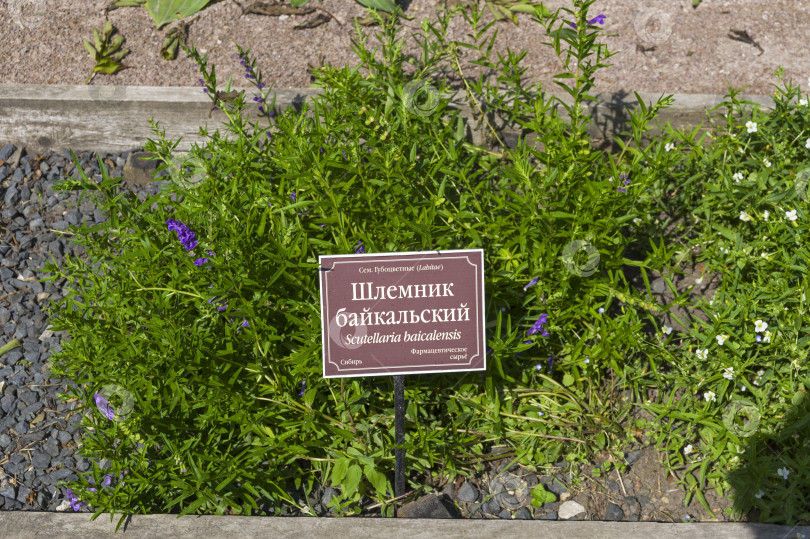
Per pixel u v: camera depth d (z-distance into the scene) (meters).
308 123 3.60
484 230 3.16
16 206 4.09
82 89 4.29
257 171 3.29
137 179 4.24
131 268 2.88
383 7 4.81
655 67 4.52
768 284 3.09
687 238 3.69
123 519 2.67
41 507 2.88
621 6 4.92
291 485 2.93
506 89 4.20
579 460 2.99
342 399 2.81
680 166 3.78
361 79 3.80
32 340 3.48
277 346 2.99
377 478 2.80
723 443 2.88
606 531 2.67
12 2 4.93
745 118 3.87
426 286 2.60
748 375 3.12
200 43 4.72
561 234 2.98
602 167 3.40
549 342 3.19
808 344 2.95
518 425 3.06
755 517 2.80
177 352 2.66
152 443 2.74
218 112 4.29
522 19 4.85
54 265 3.05
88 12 4.92
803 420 2.78
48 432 3.14
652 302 3.01
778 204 3.36
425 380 3.10
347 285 2.57
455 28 4.77
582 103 4.17
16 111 4.30
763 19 4.84
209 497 2.65
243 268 2.79
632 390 3.16
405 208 3.16
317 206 3.03
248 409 2.79
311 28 4.80
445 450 2.93
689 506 2.86
